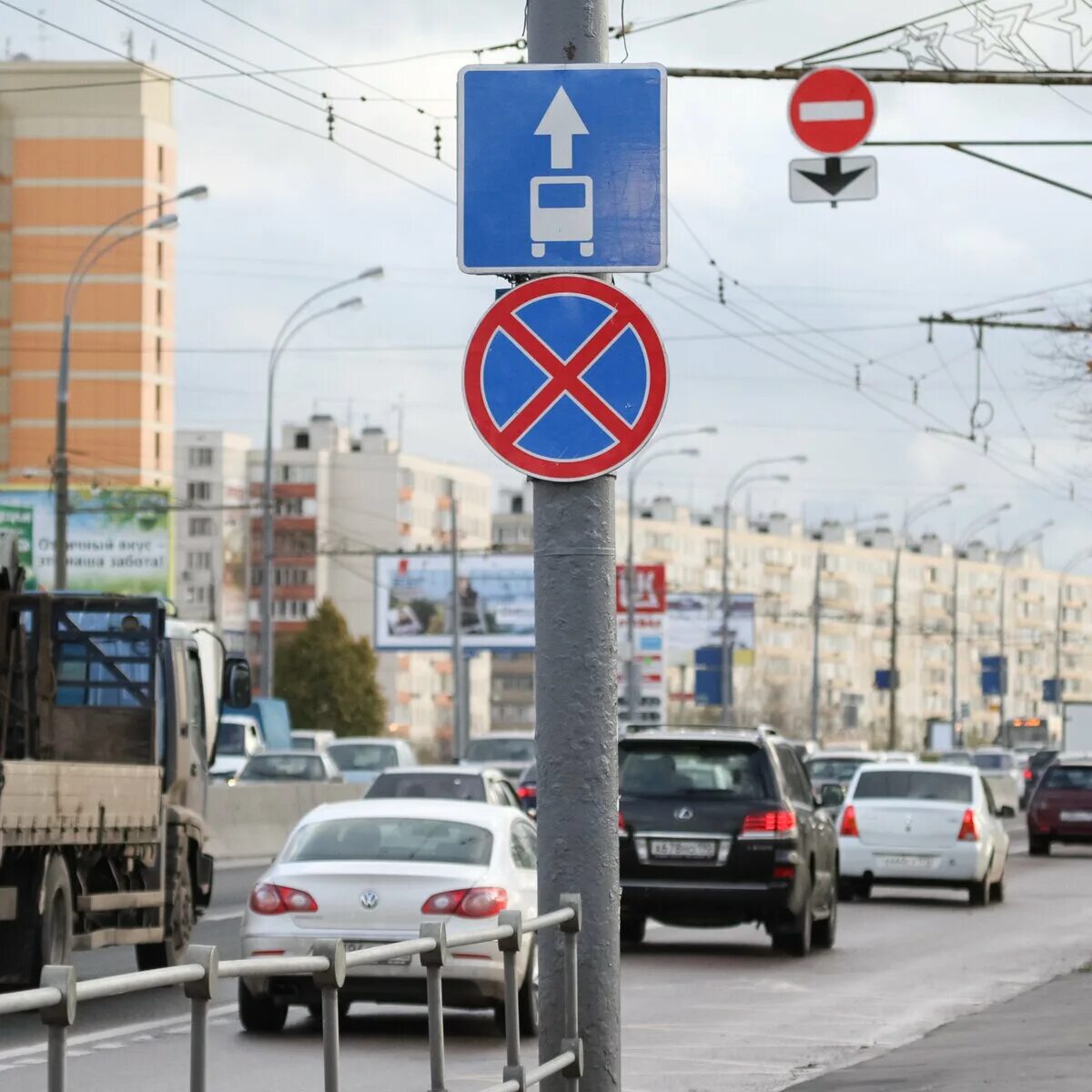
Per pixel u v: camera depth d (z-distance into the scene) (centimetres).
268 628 11556
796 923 4316
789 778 4488
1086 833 8956
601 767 1550
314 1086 2442
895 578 18900
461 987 2803
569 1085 1537
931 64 3903
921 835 5928
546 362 1562
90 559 12738
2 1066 1841
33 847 3103
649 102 1563
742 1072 2691
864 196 3950
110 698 3944
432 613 17112
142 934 3656
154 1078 2500
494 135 1568
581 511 1562
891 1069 2570
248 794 8044
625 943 4681
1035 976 3975
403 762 10306
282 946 2742
